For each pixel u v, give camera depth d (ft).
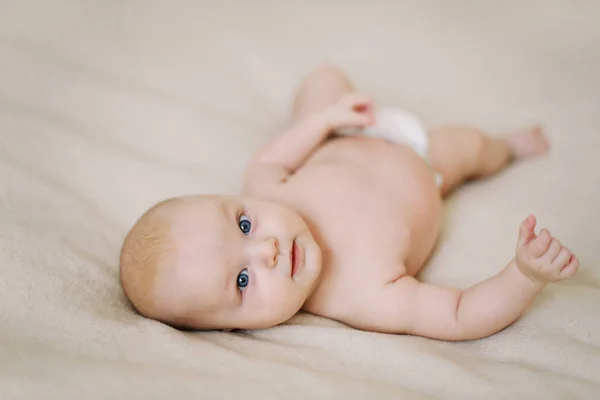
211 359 3.49
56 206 4.88
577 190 5.06
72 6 7.38
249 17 7.53
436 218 4.85
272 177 5.14
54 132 5.68
